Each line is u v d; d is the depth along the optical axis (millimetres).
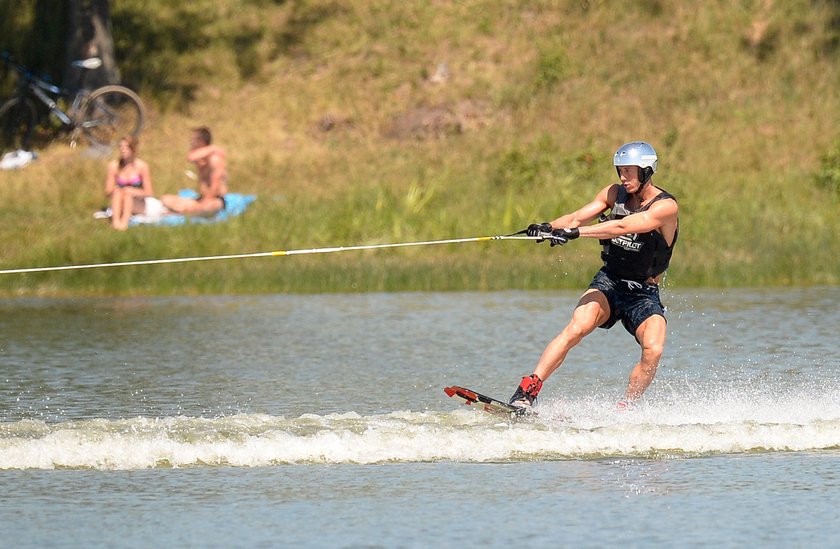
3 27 101688
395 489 21234
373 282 57594
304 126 96812
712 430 25000
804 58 98875
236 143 94000
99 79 95812
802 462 23328
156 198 70125
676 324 44219
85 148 90500
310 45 105812
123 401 29500
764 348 38188
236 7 108875
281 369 34719
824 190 79812
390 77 101125
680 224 69750
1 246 63531
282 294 56438
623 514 19625
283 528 18891
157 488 21344
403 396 30141
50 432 25234
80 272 57906
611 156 86875
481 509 19938
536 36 103375
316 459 23516
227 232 66562
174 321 46250
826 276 59531
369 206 72812
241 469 22859
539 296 54094
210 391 30984
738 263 60125
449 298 53656
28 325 45000
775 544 18031
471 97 97750
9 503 20359
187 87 101062
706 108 93812
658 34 102312
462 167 86125
